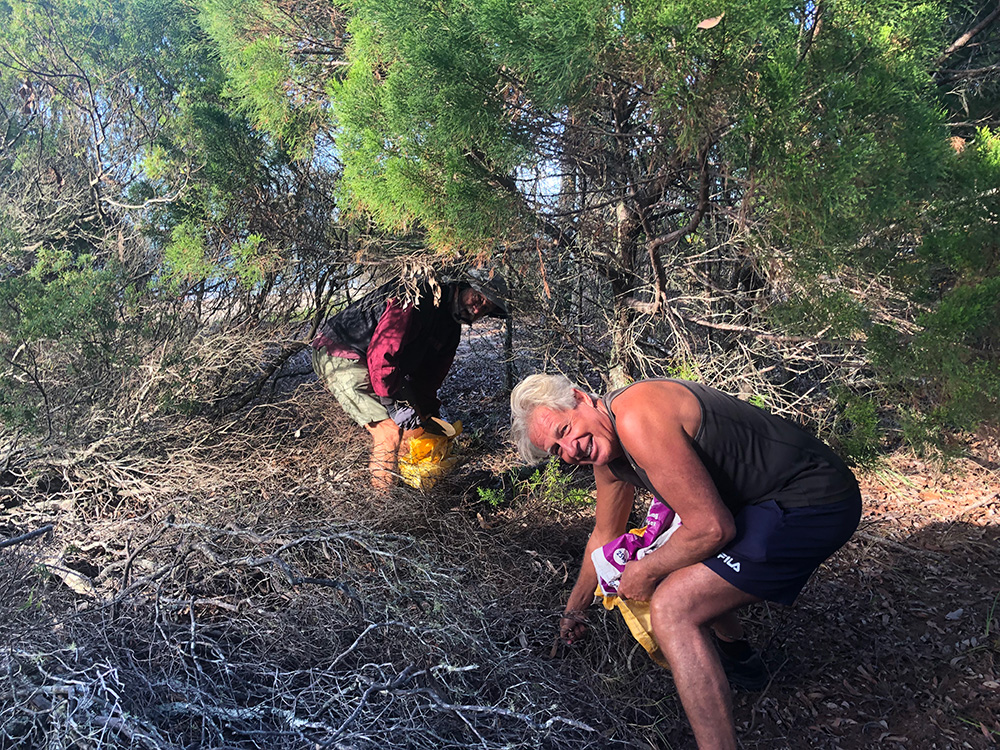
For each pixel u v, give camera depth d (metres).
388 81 3.06
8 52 5.30
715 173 3.26
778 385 4.00
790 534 2.19
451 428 4.13
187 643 2.44
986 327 3.04
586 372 4.80
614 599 2.51
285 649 2.47
